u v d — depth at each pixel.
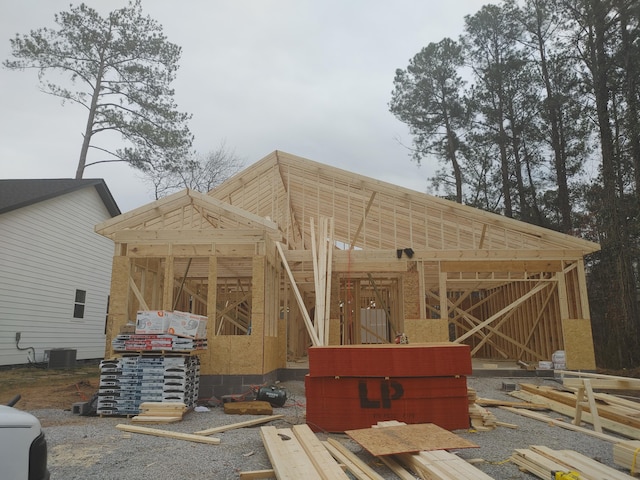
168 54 22.62
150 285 11.66
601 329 18.39
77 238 17.12
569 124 22.78
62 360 15.04
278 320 11.80
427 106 26.64
